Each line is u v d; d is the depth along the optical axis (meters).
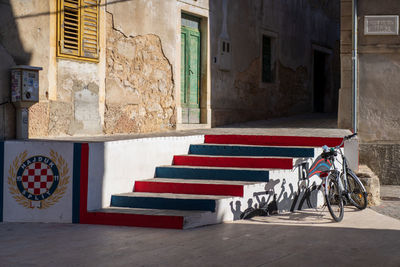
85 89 9.02
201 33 12.21
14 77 7.57
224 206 6.14
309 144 8.38
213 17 12.38
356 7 9.56
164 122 10.85
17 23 7.84
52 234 5.49
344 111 10.05
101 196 6.35
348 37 9.80
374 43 9.55
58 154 6.22
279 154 7.76
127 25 9.92
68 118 8.69
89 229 5.75
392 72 9.50
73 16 8.87
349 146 8.18
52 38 8.41
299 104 16.45
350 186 7.13
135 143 6.98
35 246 4.92
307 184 7.51
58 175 6.22
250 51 13.89
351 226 5.93
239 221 6.21
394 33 9.46
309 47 17.06
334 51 18.98
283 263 4.28
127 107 9.93
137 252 4.65
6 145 6.34
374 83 9.58
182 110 11.55
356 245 4.94
